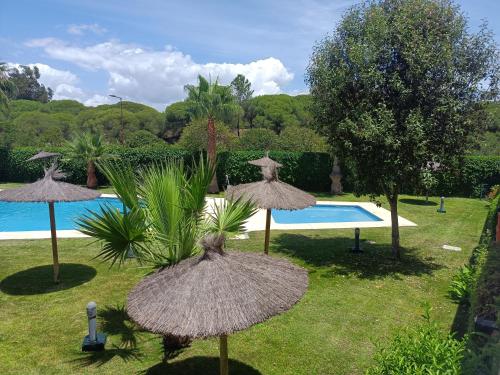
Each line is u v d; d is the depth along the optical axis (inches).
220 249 221.6
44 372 265.1
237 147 1238.9
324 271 468.4
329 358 287.6
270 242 592.4
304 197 453.1
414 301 384.8
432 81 422.9
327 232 657.6
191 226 287.3
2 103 1240.8
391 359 203.9
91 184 1080.8
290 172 1093.1
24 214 885.2
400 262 502.0
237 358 287.6
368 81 434.0
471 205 906.1
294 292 214.7
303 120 2539.4
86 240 579.5
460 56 434.9
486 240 438.9
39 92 3722.9
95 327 295.1
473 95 437.4
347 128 453.7
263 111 2529.5
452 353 193.8
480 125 454.0
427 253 540.7
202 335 180.5
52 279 428.5
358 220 793.6
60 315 346.3
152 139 1437.0
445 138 431.8
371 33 440.8
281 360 285.3
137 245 281.0
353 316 352.2
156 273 236.2
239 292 199.8
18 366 270.8
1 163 1151.0
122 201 287.1
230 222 311.0
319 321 342.6
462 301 382.9
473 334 204.4
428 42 425.1
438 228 682.8
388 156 435.5
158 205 278.5
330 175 1054.4
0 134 1368.1
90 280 426.3
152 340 308.7
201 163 305.6
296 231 663.8
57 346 297.3
